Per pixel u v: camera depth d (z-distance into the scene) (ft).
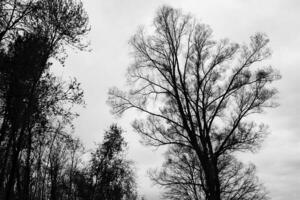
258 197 61.41
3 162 57.00
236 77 62.75
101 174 113.50
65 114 55.77
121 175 114.62
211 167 60.13
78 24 53.72
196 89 64.23
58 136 62.95
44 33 51.90
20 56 50.44
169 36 67.62
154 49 68.03
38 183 97.60
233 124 61.62
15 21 45.83
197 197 63.52
